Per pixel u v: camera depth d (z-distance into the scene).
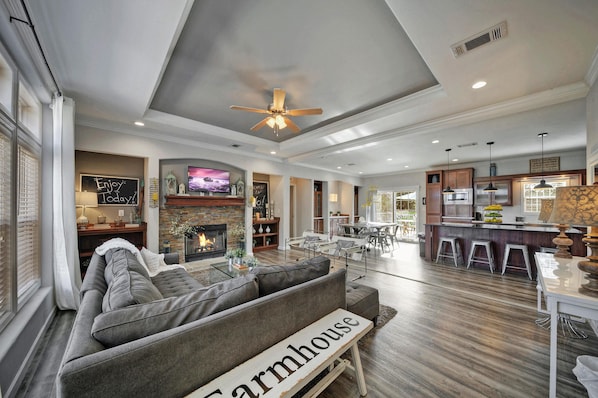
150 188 4.48
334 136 4.62
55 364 2.01
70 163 2.92
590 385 1.42
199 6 1.79
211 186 5.42
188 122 4.18
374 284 3.92
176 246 4.98
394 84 2.97
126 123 3.96
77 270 2.99
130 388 0.97
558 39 1.97
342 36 2.12
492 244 4.83
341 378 1.82
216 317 1.25
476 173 7.19
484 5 1.65
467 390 1.69
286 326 1.58
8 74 2.02
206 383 1.19
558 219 1.71
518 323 2.62
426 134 4.39
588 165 2.71
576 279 1.87
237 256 3.67
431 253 5.55
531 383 1.75
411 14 1.73
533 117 3.51
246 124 4.48
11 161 2.02
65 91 2.87
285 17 1.91
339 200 10.31
